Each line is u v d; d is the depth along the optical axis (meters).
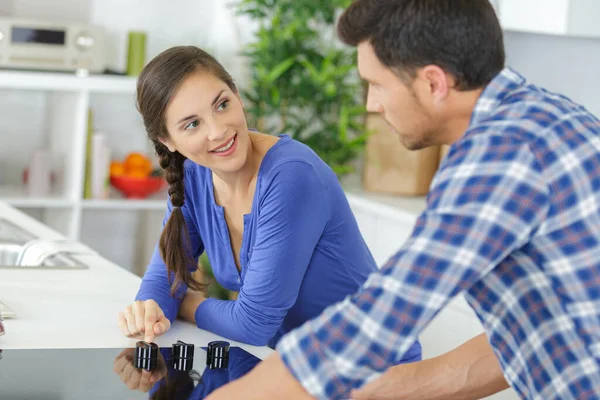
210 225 2.21
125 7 5.21
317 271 2.10
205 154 1.96
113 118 5.35
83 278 2.51
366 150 4.62
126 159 5.16
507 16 3.69
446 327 3.50
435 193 1.26
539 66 4.07
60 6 5.11
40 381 1.65
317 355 1.22
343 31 1.41
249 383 1.25
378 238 4.21
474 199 1.22
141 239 5.50
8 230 3.18
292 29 4.52
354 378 1.22
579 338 1.30
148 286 2.20
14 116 5.17
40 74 4.65
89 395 1.59
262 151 2.06
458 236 1.21
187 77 1.92
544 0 3.55
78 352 1.84
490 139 1.25
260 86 4.70
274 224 1.97
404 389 1.71
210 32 5.34
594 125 1.31
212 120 1.92
